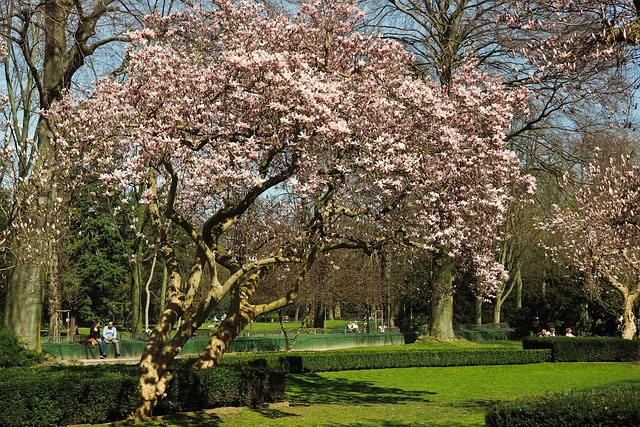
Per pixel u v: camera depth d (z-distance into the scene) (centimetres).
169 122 1034
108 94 1209
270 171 1212
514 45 2119
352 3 1208
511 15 968
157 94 1049
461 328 4188
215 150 1060
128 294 4509
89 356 2422
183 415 1179
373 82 1155
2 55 1717
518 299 4181
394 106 1134
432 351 2362
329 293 3209
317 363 2155
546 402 797
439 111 1112
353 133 1084
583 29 966
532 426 772
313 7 1202
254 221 1474
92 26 1606
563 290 3284
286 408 1377
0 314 3388
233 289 1391
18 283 1572
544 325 3400
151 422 1107
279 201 1462
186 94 1094
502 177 1173
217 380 1256
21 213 1421
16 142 1494
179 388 1196
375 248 1342
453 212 1172
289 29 1188
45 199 1501
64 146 1300
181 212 1341
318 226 1226
